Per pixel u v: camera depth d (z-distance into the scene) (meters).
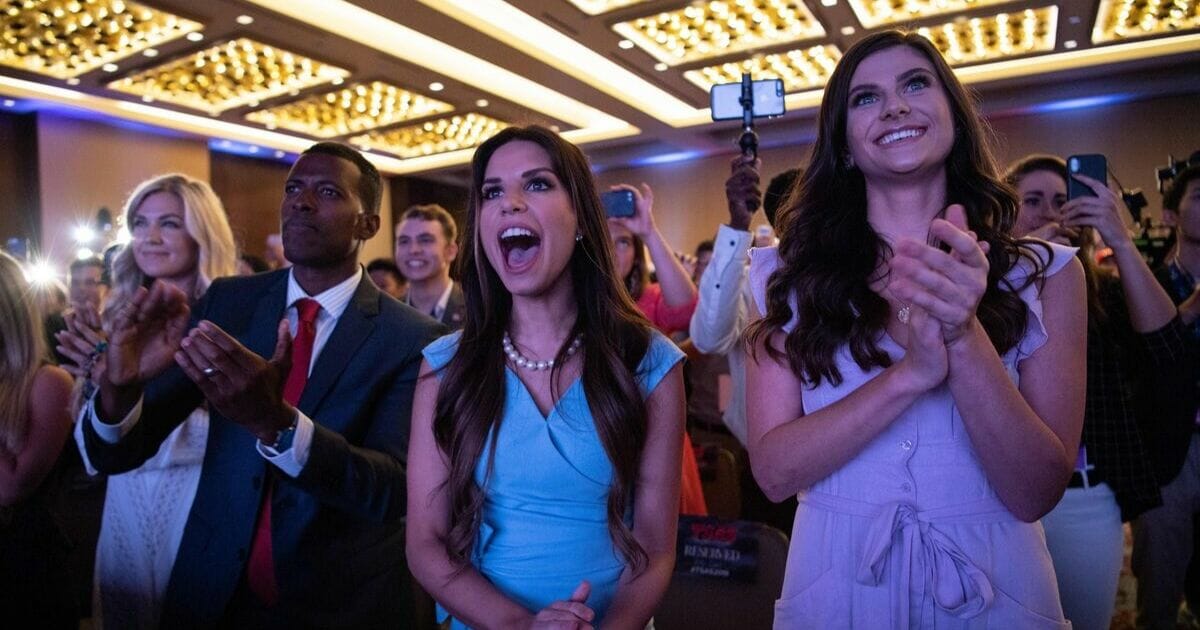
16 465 1.69
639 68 8.62
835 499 1.23
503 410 1.29
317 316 1.75
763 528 1.73
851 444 1.11
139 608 1.95
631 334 1.34
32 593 1.71
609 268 1.36
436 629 2.26
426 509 1.30
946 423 1.19
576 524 1.25
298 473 1.41
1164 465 2.27
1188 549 2.57
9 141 9.55
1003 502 1.15
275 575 1.58
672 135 11.89
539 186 1.29
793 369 1.23
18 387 1.71
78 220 9.90
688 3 6.87
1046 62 9.38
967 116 1.25
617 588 1.25
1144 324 2.05
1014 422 1.03
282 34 7.27
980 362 1.02
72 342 1.56
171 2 6.40
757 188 2.20
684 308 2.70
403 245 3.98
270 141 11.62
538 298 1.33
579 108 11.38
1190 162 2.89
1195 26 7.79
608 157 13.50
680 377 1.35
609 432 1.23
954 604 1.13
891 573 1.17
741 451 2.96
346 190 1.73
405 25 7.21
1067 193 2.03
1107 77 9.84
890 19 7.32
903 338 1.19
